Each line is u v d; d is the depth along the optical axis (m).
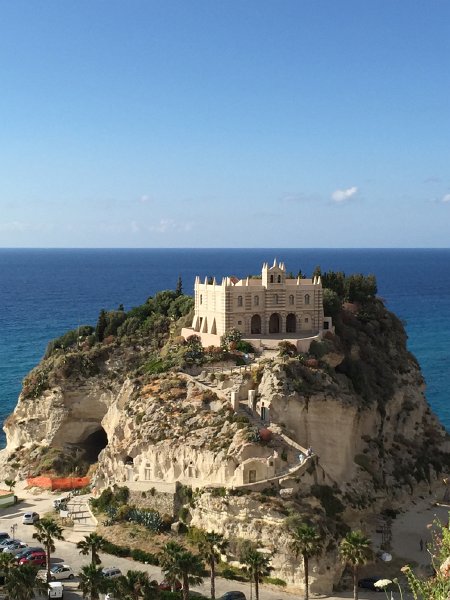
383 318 158.62
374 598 94.25
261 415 114.88
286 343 127.44
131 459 121.00
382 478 124.50
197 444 112.19
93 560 87.62
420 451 137.88
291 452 109.44
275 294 138.50
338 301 148.50
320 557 97.44
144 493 112.19
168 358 134.88
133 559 100.88
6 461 145.12
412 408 143.00
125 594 79.00
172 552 81.56
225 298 134.12
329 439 117.12
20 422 148.88
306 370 120.88
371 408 129.38
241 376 120.75
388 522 116.69
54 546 96.44
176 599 85.62
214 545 98.44
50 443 145.75
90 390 148.62
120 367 150.88
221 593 92.69
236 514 102.69
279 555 98.25
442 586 38.03
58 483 132.00
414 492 129.50
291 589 96.19
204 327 141.12
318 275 160.50
